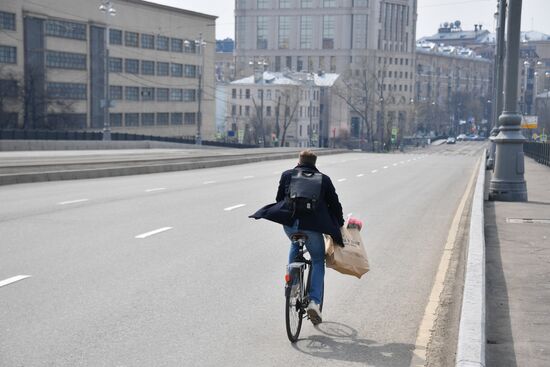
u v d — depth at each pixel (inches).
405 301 470.0
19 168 1421.0
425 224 859.4
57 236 687.7
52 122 4638.3
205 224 799.7
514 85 1059.9
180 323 402.9
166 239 689.0
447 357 354.0
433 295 486.3
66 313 414.3
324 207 392.8
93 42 5177.2
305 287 408.5
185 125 6382.9
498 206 984.9
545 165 2289.6
